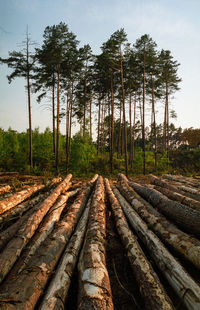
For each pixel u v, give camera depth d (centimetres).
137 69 1766
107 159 2000
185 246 284
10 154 1678
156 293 212
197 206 422
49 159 1658
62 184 777
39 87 1614
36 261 252
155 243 312
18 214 483
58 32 1450
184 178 943
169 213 427
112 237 405
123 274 289
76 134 1619
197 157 2219
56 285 216
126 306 228
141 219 419
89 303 181
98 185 813
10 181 959
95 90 2258
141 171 1769
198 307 185
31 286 206
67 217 429
